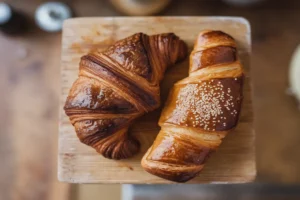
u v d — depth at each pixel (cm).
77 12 72
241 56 54
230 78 47
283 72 72
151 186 67
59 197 71
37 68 72
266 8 72
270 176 71
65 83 54
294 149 71
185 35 54
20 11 71
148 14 71
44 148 72
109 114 47
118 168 52
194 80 47
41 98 72
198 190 67
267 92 72
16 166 72
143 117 52
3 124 72
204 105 47
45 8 71
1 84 72
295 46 72
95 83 47
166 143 47
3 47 72
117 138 48
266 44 72
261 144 72
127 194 67
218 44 48
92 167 52
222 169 52
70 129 53
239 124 53
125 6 71
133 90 46
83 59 48
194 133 47
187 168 47
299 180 71
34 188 71
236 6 71
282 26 72
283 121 72
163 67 49
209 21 54
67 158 53
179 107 47
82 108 47
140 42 47
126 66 46
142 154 52
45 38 72
